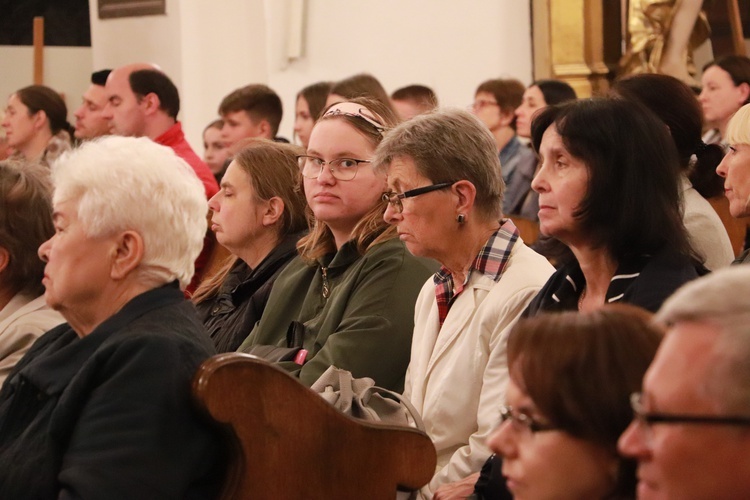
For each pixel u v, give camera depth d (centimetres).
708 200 411
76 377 253
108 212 267
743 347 138
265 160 461
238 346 445
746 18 988
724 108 716
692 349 143
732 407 138
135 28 1073
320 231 422
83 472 241
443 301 352
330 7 1088
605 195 293
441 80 1060
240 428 247
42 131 899
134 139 281
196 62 1059
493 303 333
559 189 298
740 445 138
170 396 247
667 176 297
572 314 192
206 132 852
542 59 1008
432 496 320
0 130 934
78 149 286
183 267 278
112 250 269
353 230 403
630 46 970
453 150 339
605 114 296
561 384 182
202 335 266
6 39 1236
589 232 299
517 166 789
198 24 1059
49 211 368
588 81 983
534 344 188
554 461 183
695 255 305
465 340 336
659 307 281
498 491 268
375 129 405
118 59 1084
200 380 244
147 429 244
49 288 273
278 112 810
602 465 182
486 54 1042
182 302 272
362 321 375
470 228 345
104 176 269
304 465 257
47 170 377
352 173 401
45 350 297
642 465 150
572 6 981
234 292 460
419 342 359
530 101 771
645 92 397
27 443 259
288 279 429
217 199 464
